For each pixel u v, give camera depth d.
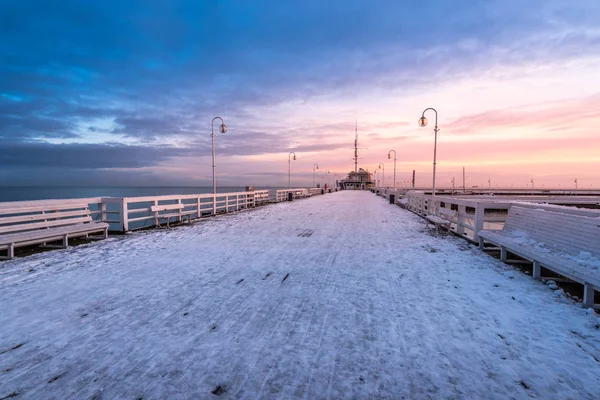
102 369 3.00
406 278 5.82
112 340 3.54
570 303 4.56
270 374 2.93
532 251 5.60
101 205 10.85
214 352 3.29
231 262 6.95
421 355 3.23
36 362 3.11
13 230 7.38
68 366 3.05
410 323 3.96
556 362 3.09
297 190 39.50
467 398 2.61
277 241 9.43
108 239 9.62
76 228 8.64
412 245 8.88
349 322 4.00
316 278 5.82
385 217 16.23
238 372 2.96
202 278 5.79
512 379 2.84
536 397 2.61
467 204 9.54
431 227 12.51
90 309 4.37
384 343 3.48
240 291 5.11
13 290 5.07
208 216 16.56
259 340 3.54
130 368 3.02
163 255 7.57
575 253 5.05
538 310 4.32
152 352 3.29
